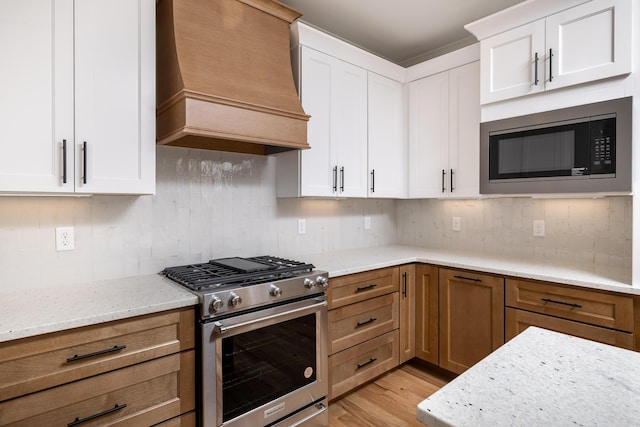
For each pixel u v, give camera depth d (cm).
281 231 264
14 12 139
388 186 293
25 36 141
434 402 70
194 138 217
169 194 211
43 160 145
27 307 141
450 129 275
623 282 185
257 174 250
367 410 222
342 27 283
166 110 179
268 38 207
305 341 196
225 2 191
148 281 186
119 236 195
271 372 181
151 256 205
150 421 146
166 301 150
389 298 253
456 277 247
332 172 251
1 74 137
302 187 235
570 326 196
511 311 219
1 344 117
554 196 222
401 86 305
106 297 155
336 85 252
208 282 168
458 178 270
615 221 232
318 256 273
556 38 206
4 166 137
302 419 194
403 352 264
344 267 227
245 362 171
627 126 183
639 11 181
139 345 144
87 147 155
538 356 91
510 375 81
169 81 177
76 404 130
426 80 290
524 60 219
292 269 198
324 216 295
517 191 224
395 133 299
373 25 280
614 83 188
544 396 72
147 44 172
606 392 73
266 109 192
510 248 280
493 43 233
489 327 230
